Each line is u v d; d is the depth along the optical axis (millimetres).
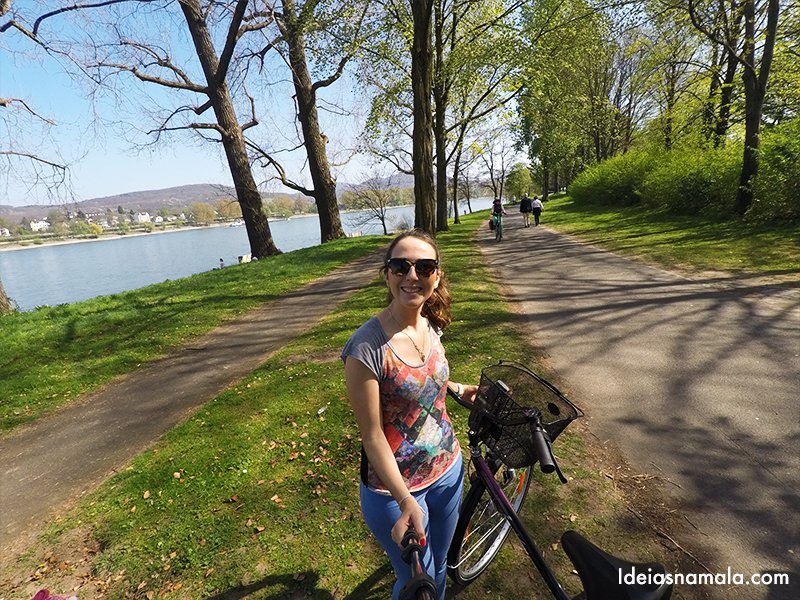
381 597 2244
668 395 3967
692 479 2891
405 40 15383
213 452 3699
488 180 52781
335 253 16078
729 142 16266
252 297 9969
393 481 1456
